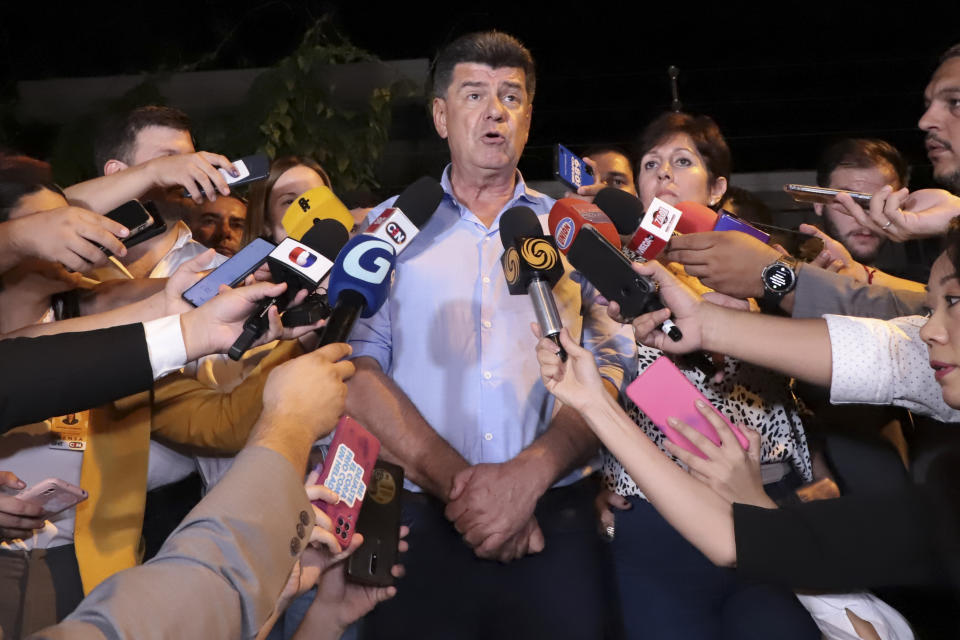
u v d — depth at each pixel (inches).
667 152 116.2
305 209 90.2
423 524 88.2
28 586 83.5
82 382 63.1
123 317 77.2
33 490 76.7
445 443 89.4
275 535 52.6
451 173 101.0
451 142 98.5
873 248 140.3
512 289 82.3
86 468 87.1
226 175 100.0
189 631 47.6
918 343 84.0
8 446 85.3
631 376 97.5
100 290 94.8
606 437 74.4
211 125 198.4
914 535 71.3
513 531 85.4
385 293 78.1
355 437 75.1
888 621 77.2
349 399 90.6
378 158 200.5
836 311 97.5
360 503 73.4
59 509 78.8
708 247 97.2
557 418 91.7
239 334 68.7
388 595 78.3
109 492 87.4
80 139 206.7
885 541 71.5
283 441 56.1
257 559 51.4
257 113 195.0
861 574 71.8
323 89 196.9
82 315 93.8
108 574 85.4
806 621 87.7
